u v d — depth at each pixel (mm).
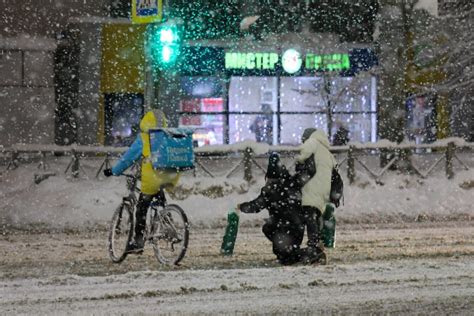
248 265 29953
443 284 24625
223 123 87250
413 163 59469
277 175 29891
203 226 47688
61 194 51312
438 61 82688
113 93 85812
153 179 28672
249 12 87062
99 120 85312
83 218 48062
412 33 81188
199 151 56688
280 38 87062
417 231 43094
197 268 29094
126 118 86438
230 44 86812
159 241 29844
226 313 20359
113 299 22266
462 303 21625
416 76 83250
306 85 88062
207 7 86500
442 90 82312
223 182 53312
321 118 88562
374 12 87000
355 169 59062
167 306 21250
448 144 59656
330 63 86562
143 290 23641
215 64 86812
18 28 85062
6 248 36406
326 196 29453
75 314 20156
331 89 86812
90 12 86188
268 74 87562
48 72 84375
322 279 25516
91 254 34062
